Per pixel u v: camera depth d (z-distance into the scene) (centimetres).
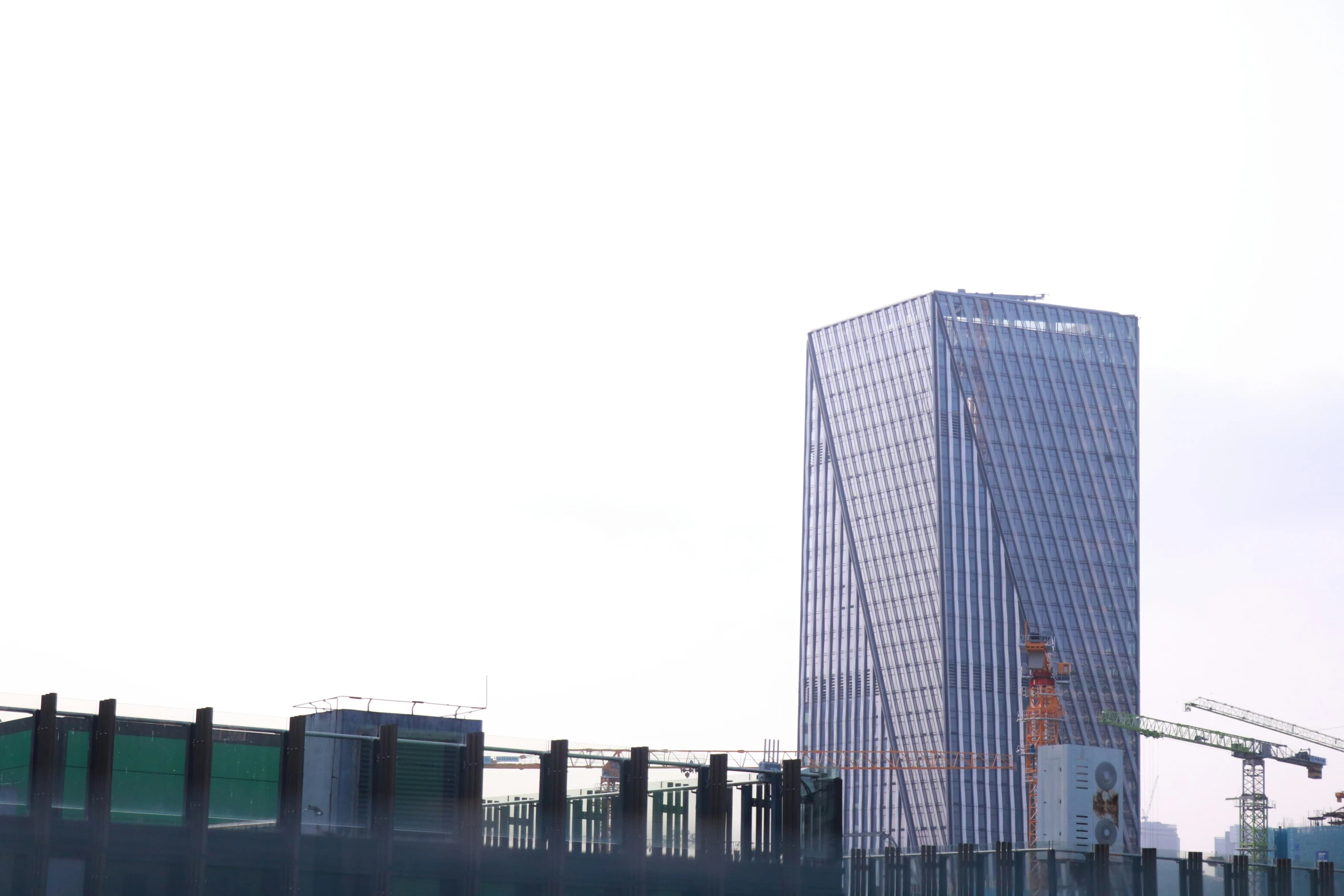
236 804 7819
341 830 8088
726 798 8794
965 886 9600
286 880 7806
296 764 7900
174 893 7594
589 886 8481
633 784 8619
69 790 7506
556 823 8412
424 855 8188
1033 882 9306
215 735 7844
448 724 8625
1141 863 9331
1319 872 9862
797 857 8788
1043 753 10644
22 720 7706
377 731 8438
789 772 8862
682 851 8681
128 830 7544
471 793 8281
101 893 7419
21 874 7325
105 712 7575
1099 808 10475
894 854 10050
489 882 8244
